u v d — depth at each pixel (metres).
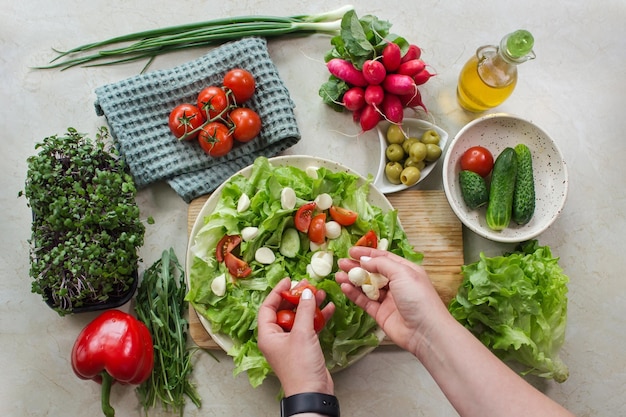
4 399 1.18
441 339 0.83
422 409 1.20
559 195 1.19
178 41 1.25
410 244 1.21
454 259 1.21
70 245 1.02
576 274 1.27
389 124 1.22
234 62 1.21
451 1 1.32
